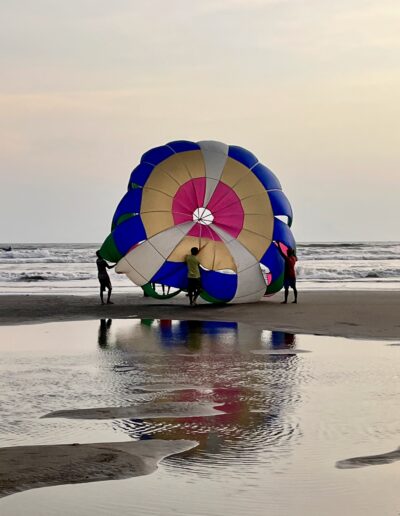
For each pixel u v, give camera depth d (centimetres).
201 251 2369
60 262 6125
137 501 593
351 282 3784
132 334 1706
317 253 7819
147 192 2391
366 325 1836
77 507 579
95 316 2089
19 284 3628
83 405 959
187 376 1171
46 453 721
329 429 826
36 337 1658
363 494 611
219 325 1870
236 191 2408
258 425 848
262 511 573
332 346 1498
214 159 2422
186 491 616
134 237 2366
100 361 1323
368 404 956
